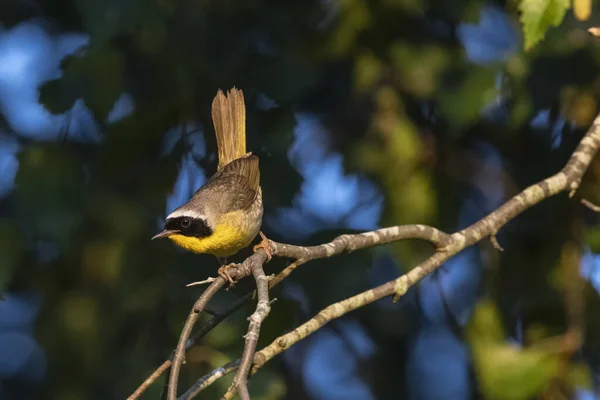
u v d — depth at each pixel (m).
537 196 9.18
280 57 10.68
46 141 10.38
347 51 10.94
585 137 9.63
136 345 10.45
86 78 9.92
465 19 10.52
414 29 10.91
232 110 10.54
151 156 10.98
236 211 9.91
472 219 11.93
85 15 9.44
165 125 10.95
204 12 10.48
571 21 10.30
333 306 7.85
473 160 11.74
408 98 11.17
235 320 10.18
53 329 10.66
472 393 12.18
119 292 10.52
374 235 8.54
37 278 10.77
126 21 9.51
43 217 9.91
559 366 10.50
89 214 10.38
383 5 10.73
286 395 12.75
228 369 7.00
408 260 10.91
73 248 10.61
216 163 11.21
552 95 10.49
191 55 10.47
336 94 11.81
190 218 9.79
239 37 10.74
